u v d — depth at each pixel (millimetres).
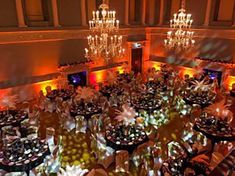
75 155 6906
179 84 11781
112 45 8727
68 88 11125
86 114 7918
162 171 4965
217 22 12625
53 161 6109
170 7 14539
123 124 6789
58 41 11617
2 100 8117
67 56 12164
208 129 6684
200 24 13336
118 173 6113
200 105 8836
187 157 5203
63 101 9383
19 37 10203
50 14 11234
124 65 14719
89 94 8602
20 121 7508
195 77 12156
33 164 5238
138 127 6754
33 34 10617
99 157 6441
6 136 6391
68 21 11906
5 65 10078
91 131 8094
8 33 9789
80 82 12922
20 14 10180
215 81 11742
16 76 10539
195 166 4688
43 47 11133
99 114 8156
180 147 5762
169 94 11078
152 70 13820
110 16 8172
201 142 7199
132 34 14695
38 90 11469
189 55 14094
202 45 13352
